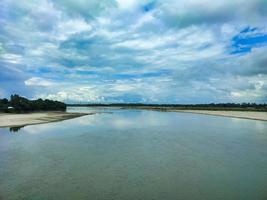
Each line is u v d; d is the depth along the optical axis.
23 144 24.91
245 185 13.62
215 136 31.67
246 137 31.00
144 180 14.38
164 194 12.37
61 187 13.23
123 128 40.34
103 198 11.87
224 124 48.91
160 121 55.47
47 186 13.36
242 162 18.52
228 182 14.12
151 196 12.12
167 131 36.62
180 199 11.77
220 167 17.17
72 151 21.89
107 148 23.39
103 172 15.86
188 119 63.12
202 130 38.16
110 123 49.19
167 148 23.64
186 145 25.23
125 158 19.55
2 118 52.62
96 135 31.88
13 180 14.29
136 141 27.39
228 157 20.11
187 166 17.36
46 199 11.73
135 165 17.52
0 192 12.55
